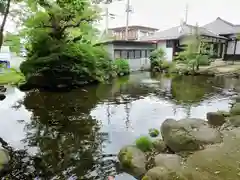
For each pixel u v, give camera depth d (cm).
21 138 486
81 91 1010
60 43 1089
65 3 788
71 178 328
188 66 1633
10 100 840
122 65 1570
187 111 668
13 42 1125
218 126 506
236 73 1445
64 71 1069
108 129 532
